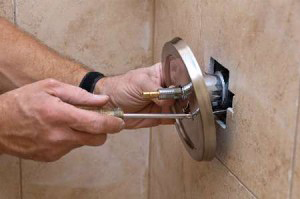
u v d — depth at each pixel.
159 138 0.97
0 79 0.86
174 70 0.63
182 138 0.69
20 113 0.61
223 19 0.62
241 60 0.57
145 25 0.96
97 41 0.95
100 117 0.60
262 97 0.53
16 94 0.62
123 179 1.06
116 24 0.94
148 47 0.97
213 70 0.66
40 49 0.87
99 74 0.83
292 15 0.47
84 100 0.62
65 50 0.94
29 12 0.91
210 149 0.60
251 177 0.57
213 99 0.62
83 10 0.92
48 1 0.91
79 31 0.94
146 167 1.07
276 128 0.51
